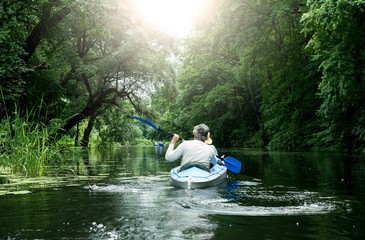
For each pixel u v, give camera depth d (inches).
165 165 456.8
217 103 1498.5
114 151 1045.2
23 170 330.0
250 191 217.9
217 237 121.1
